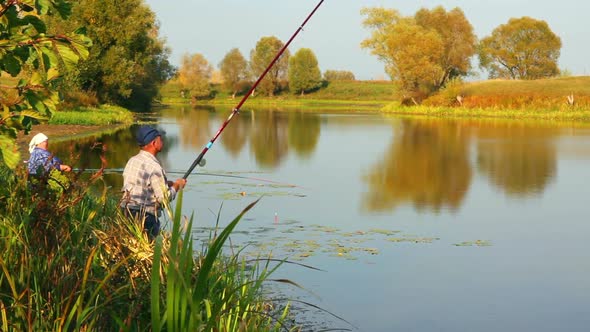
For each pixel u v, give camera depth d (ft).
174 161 70.23
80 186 18.70
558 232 37.63
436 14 267.59
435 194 51.08
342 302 24.64
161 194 21.30
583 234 37.11
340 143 98.63
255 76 391.24
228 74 390.83
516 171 66.18
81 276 15.01
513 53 352.69
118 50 155.02
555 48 351.67
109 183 48.03
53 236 15.98
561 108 187.73
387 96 379.35
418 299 25.39
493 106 207.21
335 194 49.78
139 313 14.49
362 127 139.13
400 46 237.86
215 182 54.19
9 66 15.48
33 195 17.39
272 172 62.85
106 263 16.14
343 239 34.53
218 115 188.55
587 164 72.28
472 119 179.93
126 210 20.47
